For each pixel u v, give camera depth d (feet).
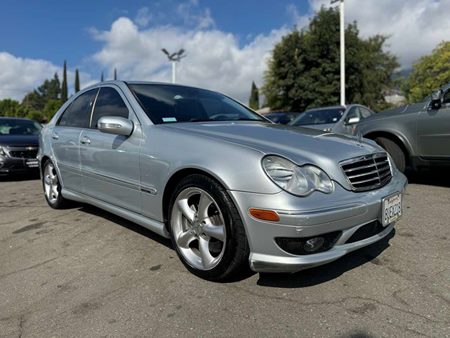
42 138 16.02
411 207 14.65
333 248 7.81
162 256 10.34
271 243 7.50
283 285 8.50
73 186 13.83
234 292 8.26
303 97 89.20
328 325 6.99
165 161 9.33
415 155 18.03
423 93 97.35
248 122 11.57
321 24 87.86
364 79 90.07
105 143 11.53
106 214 14.69
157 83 12.85
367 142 10.09
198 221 8.81
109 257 10.44
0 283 9.14
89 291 8.56
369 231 8.48
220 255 8.32
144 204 10.23
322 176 7.86
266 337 6.71
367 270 9.14
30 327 7.25
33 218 14.57
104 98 12.67
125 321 7.33
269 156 7.82
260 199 7.50
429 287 8.28
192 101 12.36
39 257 10.66
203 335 6.82
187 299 8.05
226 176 7.93
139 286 8.70
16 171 24.66
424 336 6.59
